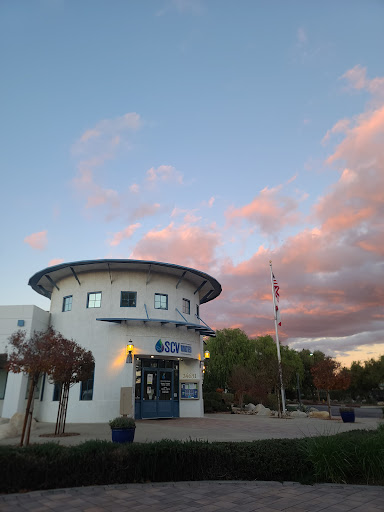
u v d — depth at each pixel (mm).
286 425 18172
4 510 5676
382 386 64625
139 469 7488
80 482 7090
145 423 18453
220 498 6520
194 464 7781
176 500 6359
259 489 7133
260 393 33531
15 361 11250
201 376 24359
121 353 20484
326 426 17766
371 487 7266
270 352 50969
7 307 20125
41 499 6262
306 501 6387
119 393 19828
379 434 9133
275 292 28469
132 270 22234
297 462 7895
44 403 20703
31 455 6859
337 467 7703
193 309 24703
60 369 12875
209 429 15852
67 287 22703
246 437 13148
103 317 21141
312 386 69938
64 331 21578
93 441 7859
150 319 20594
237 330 47250
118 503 6141
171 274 23250
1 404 21234
